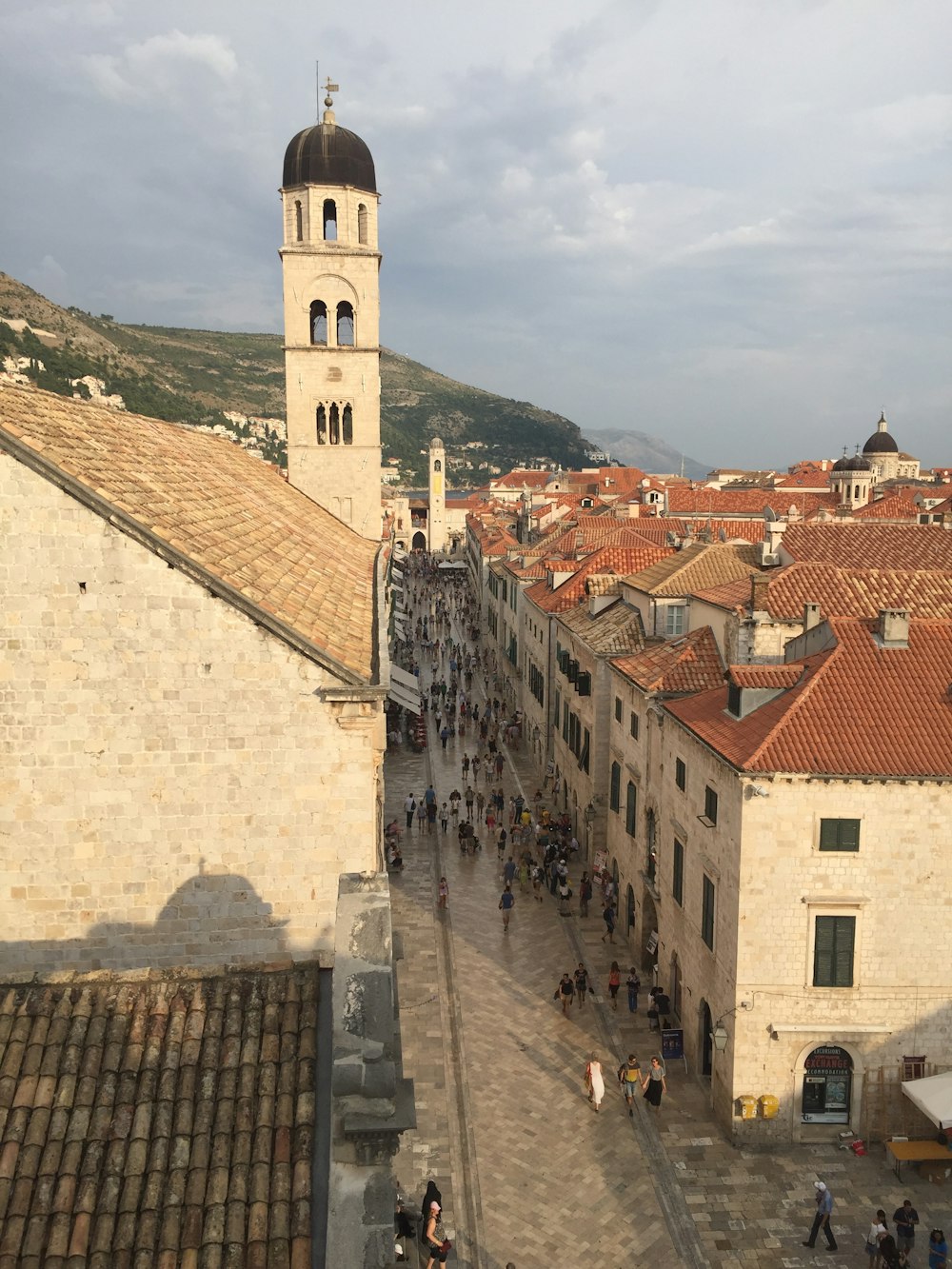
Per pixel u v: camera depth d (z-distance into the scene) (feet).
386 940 39.24
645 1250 77.56
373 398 204.03
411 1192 83.61
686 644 127.95
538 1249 77.51
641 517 346.74
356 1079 36.96
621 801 138.62
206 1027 44.57
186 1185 38.27
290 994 46.16
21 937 62.69
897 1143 87.76
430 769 216.54
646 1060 105.81
